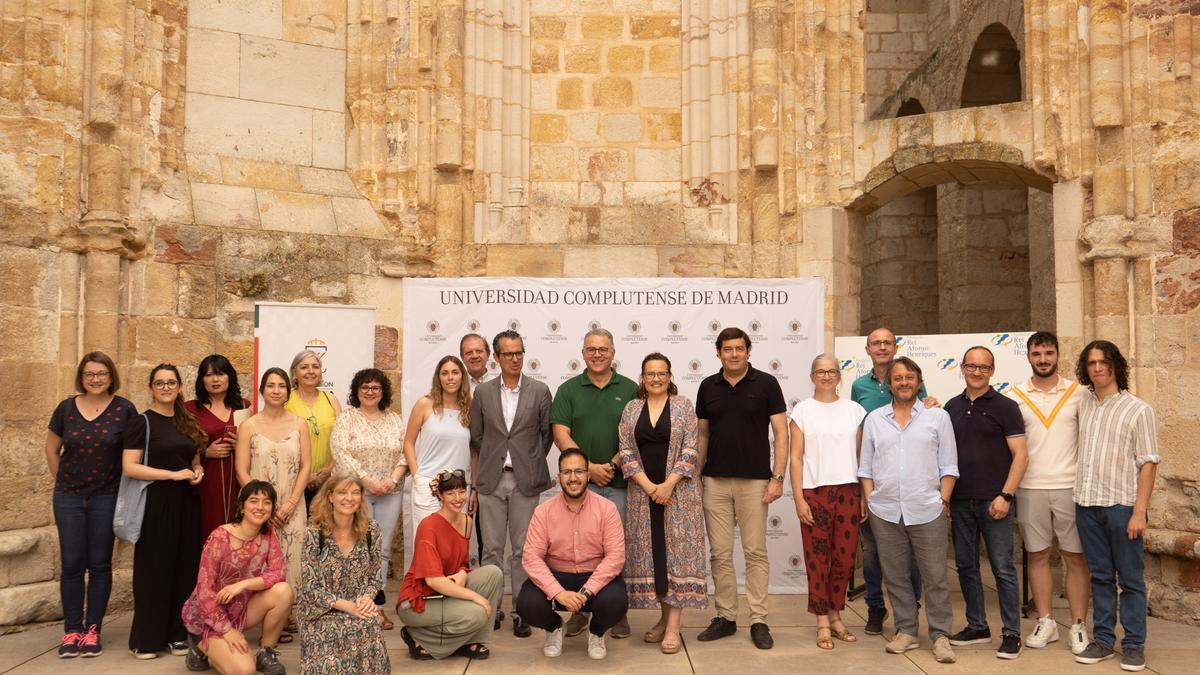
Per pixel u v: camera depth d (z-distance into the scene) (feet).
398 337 29.35
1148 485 18.86
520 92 31.04
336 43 30.35
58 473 20.25
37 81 24.80
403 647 20.74
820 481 20.81
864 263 51.16
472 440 22.13
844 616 23.71
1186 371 23.95
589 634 19.85
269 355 25.17
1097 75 25.67
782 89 29.76
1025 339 24.54
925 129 28.53
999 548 19.94
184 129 27.76
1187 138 24.50
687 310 26.55
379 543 18.78
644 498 20.33
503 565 21.97
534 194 31.04
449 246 29.66
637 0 31.60
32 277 24.18
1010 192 42.83
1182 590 23.49
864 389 23.67
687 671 18.89
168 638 20.17
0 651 20.67
